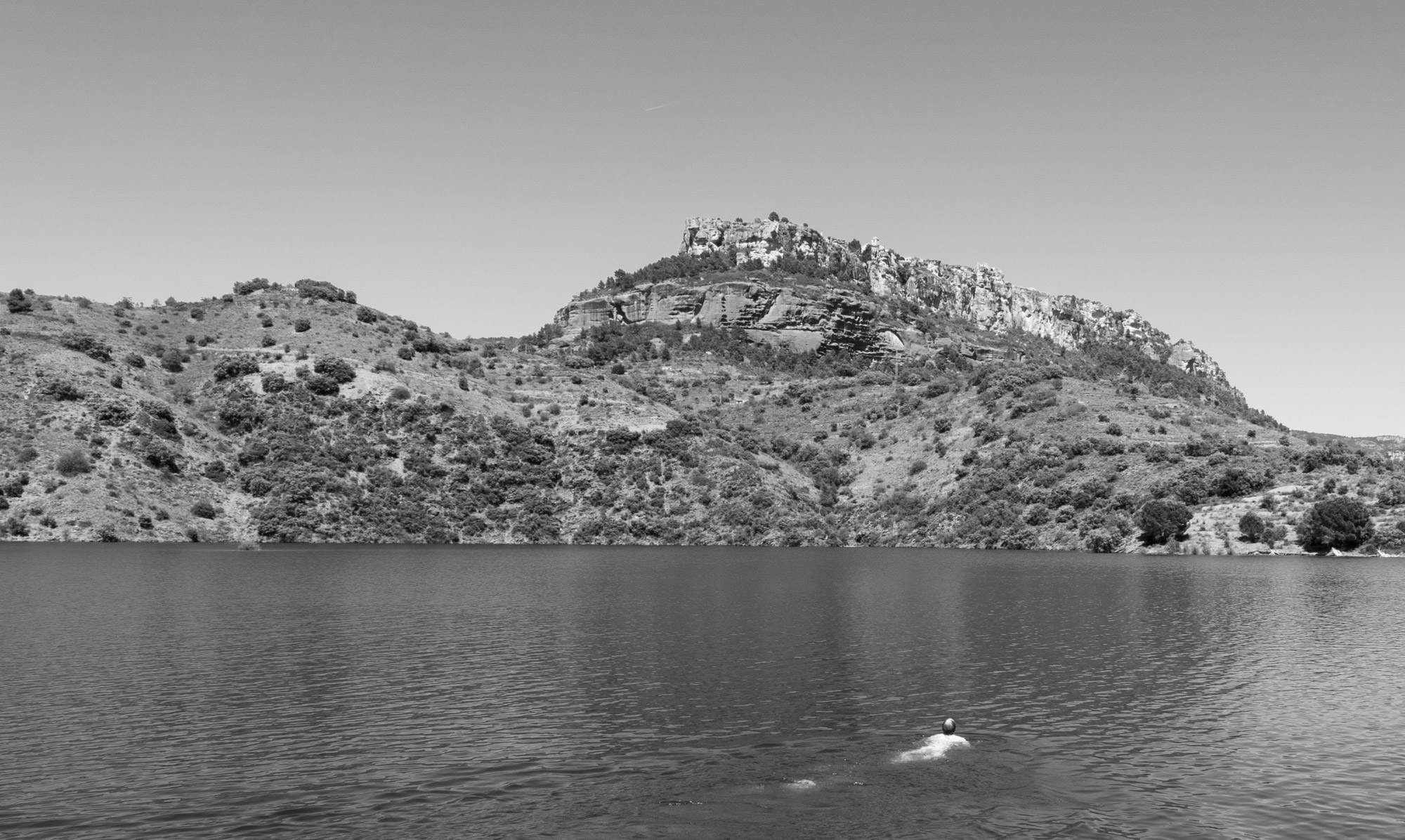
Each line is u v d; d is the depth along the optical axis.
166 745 38.09
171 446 158.25
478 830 30.19
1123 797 33.69
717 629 67.81
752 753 38.00
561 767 36.09
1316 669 55.06
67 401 156.12
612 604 81.69
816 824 31.00
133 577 94.25
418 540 161.62
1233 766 37.12
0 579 91.00
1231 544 150.88
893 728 41.59
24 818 30.80
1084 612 78.06
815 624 70.88
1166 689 49.56
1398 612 78.56
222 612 73.25
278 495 158.75
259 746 38.16
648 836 29.89
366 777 34.72
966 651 59.72
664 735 40.16
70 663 53.12
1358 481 158.25
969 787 34.50
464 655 56.88
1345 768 36.97
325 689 47.66
